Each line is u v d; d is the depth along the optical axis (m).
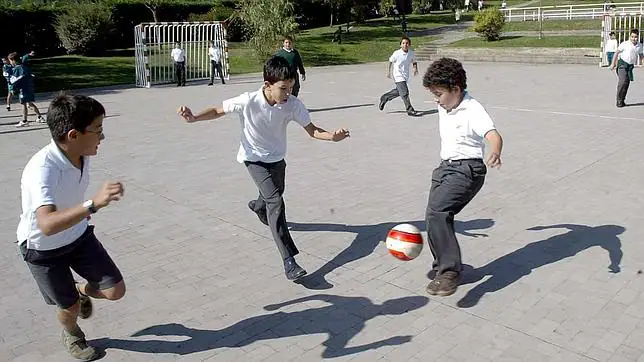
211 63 22.62
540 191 7.53
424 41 37.31
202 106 16.66
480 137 4.64
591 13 38.12
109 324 4.52
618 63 13.77
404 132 11.73
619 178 7.96
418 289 4.98
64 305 3.84
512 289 4.91
